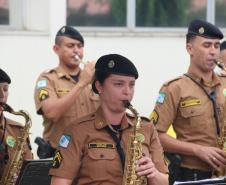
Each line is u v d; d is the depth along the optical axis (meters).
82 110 14.53
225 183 10.77
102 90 10.23
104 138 10.17
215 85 13.34
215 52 13.16
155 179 10.12
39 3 21.88
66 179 10.09
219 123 13.16
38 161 12.41
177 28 23.23
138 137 10.24
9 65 21.50
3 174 13.37
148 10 23.09
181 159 13.18
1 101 13.28
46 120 14.89
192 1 23.38
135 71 10.11
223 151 12.98
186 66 22.78
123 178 10.05
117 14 22.95
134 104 22.44
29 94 21.56
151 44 22.61
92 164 10.08
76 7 22.72
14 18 22.02
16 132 13.61
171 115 13.27
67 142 10.20
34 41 21.58
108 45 22.39
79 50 15.16
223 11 23.69
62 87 14.96
